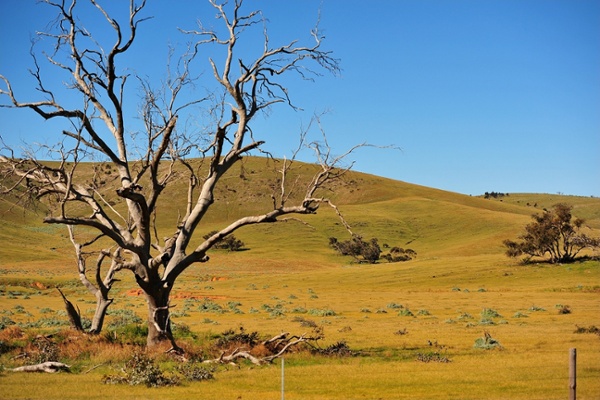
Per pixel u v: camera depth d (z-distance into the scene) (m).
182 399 14.55
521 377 17.77
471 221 171.25
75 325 26.06
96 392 15.31
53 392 15.16
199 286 87.12
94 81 22.80
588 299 55.62
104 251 25.22
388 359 22.41
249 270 117.25
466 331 32.09
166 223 152.00
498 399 14.48
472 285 79.25
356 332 32.41
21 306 49.59
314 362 21.88
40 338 23.56
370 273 96.12
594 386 16.20
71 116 22.14
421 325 36.41
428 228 169.50
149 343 23.30
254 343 24.22
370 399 14.78
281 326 35.84
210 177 23.80
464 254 137.88
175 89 24.08
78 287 78.38
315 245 149.25
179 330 30.94
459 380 17.45
